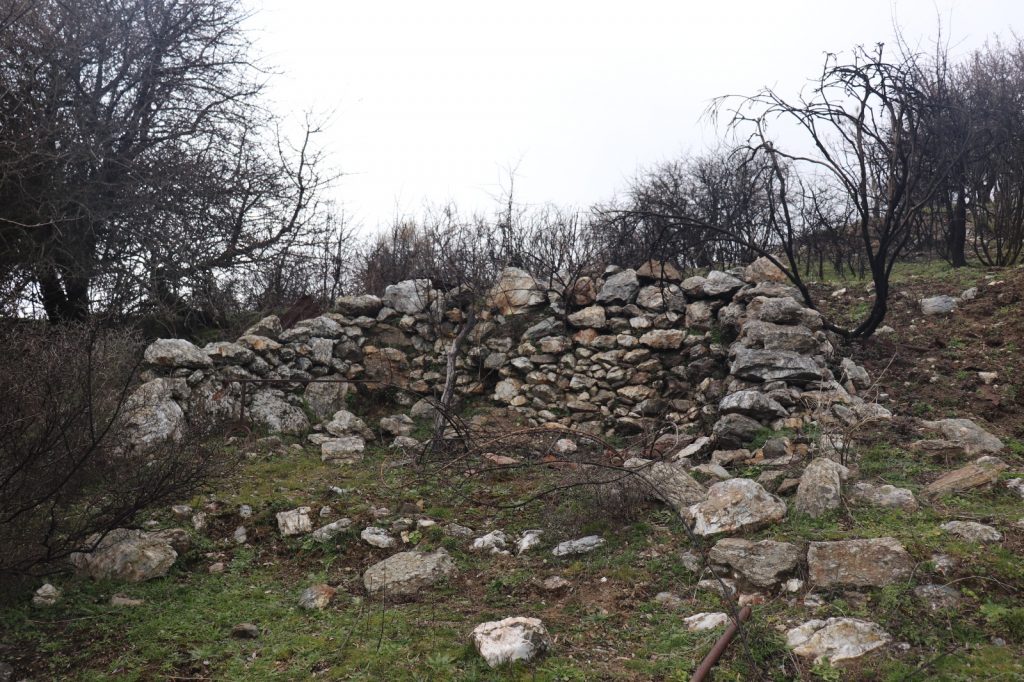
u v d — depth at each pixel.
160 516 5.38
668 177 16.11
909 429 6.14
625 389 8.02
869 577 3.98
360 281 14.50
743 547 4.41
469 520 5.56
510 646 3.60
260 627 4.08
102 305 10.60
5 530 4.20
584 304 8.92
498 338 8.99
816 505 4.84
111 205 10.78
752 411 6.53
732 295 8.23
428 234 11.57
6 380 4.39
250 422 7.56
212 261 11.45
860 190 7.71
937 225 11.63
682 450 6.66
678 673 3.42
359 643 3.83
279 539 5.28
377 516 5.50
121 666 3.65
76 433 4.63
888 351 7.86
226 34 12.44
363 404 8.67
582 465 5.61
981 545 4.16
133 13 11.66
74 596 4.35
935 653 3.46
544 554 4.90
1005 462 5.48
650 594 4.29
